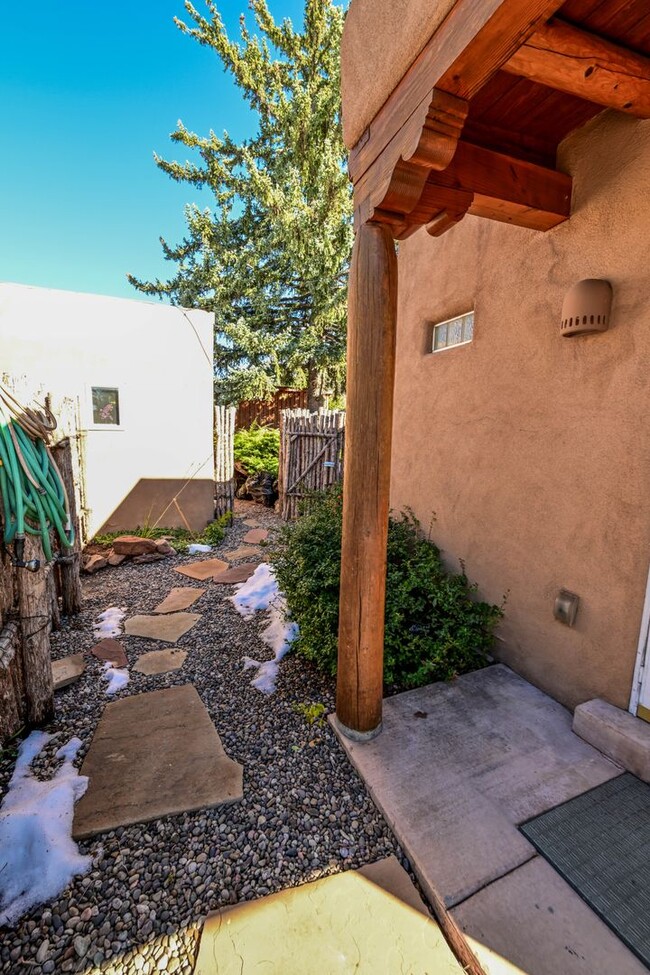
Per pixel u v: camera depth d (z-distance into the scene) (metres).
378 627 2.22
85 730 2.48
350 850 1.79
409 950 1.44
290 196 11.41
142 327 6.48
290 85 11.66
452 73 1.47
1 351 5.70
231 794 2.03
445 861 1.67
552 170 2.36
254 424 11.44
